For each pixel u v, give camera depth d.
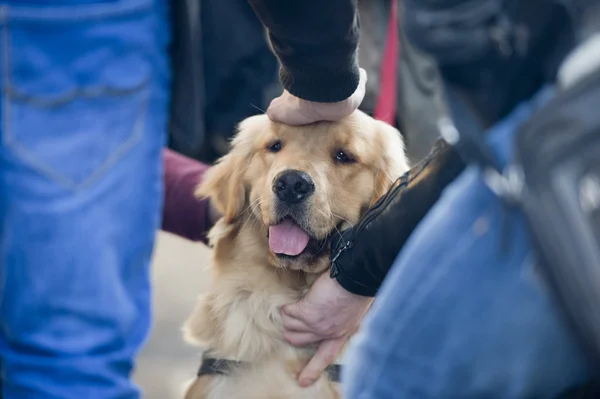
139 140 3.00
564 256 2.48
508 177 2.66
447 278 2.78
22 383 2.86
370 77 6.94
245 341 5.29
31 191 2.82
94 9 2.89
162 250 10.90
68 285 2.84
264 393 5.26
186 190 5.62
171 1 3.35
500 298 2.70
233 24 6.93
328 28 3.54
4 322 2.89
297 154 5.23
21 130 2.84
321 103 4.38
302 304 4.71
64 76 2.88
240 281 5.36
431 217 2.94
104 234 2.89
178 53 3.45
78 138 2.88
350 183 5.35
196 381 5.44
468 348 2.74
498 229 2.71
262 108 7.16
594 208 2.48
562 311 2.53
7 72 2.84
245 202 5.46
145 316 3.14
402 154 5.58
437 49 2.78
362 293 3.96
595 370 2.53
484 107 2.82
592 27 2.60
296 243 5.11
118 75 2.94
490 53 2.76
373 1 6.98
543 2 2.68
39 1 2.84
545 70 2.78
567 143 2.50
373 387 2.95
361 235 3.77
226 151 7.34
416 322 2.83
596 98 2.48
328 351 5.01
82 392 2.86
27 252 2.83
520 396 2.72
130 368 3.07
